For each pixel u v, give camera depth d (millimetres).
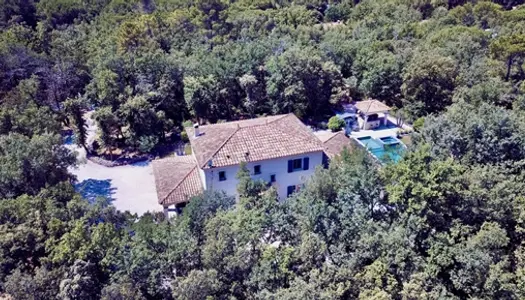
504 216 26562
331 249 24109
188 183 37250
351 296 22375
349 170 28047
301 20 86812
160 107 56281
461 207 26266
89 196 42875
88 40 73750
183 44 70562
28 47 62719
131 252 23453
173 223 26922
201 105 55438
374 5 92875
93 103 55312
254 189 29250
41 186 34594
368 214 26359
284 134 39594
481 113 35844
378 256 23703
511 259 26078
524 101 44094
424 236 25016
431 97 56250
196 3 87125
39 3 88000
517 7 86500
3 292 24594
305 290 20906
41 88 57312
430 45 64438
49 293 23172
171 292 23062
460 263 23859
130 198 42438
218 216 25109
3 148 36000
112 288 21703
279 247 24156
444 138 33656
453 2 91688
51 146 37281
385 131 55875
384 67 59969
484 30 72438
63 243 24578
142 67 57094
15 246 25328
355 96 64062
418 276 22344
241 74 58000
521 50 52250
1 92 56531
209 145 38219
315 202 26438
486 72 54219
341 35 70750
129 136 51219
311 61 56688
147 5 91375
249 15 86125
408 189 25281
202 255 23375
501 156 32438
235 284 22812
